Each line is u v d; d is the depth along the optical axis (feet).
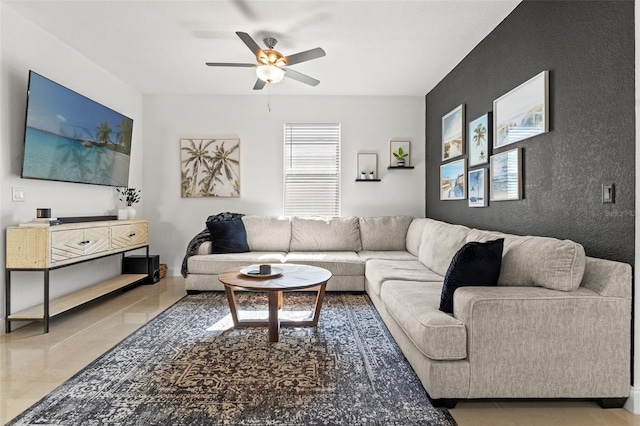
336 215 17.39
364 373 7.44
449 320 6.40
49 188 11.29
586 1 7.09
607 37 6.59
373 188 17.35
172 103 17.13
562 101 7.82
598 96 6.82
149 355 8.25
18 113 10.12
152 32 10.98
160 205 17.21
